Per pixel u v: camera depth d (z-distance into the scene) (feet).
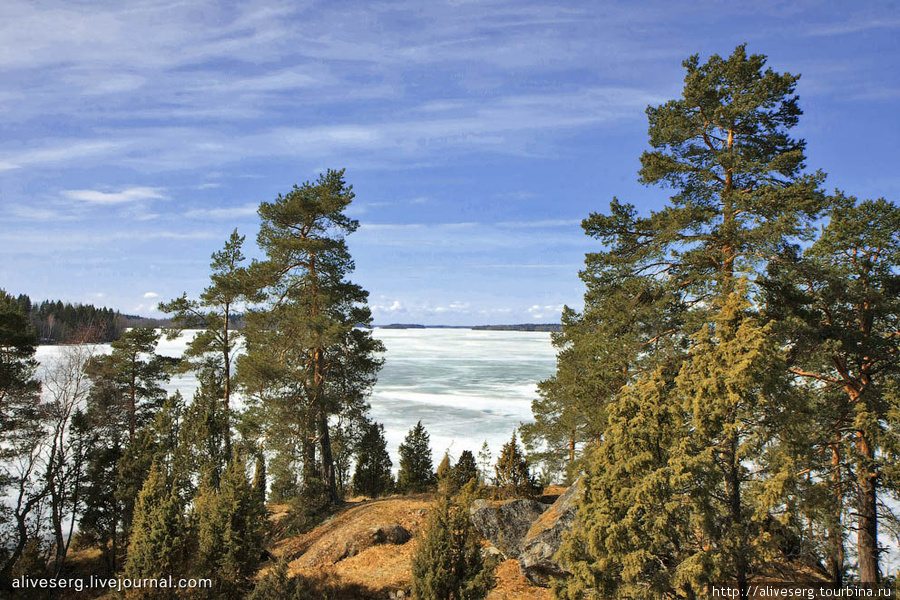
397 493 118.83
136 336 107.76
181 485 81.66
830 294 51.98
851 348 48.91
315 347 82.79
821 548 33.14
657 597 30.94
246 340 88.58
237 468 61.62
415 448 128.47
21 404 92.27
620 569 33.35
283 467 83.20
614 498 34.32
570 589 33.96
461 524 44.27
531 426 112.16
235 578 57.06
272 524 85.46
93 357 100.63
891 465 41.60
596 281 60.23
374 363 91.30
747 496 32.40
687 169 55.36
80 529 94.73
